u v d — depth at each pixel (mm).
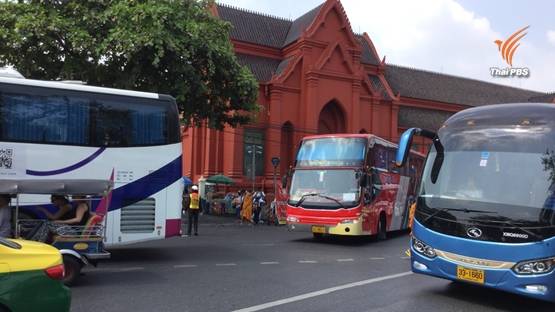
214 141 34688
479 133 8117
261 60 37062
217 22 21219
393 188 19469
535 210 7016
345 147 16781
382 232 18281
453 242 7562
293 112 35469
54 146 10836
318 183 16750
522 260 6934
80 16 18562
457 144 8258
